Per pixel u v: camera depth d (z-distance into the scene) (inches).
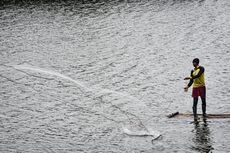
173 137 1700.3
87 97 2174.0
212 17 3799.2
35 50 3014.3
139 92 2237.9
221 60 2709.2
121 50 2992.1
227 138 1673.2
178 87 2290.8
